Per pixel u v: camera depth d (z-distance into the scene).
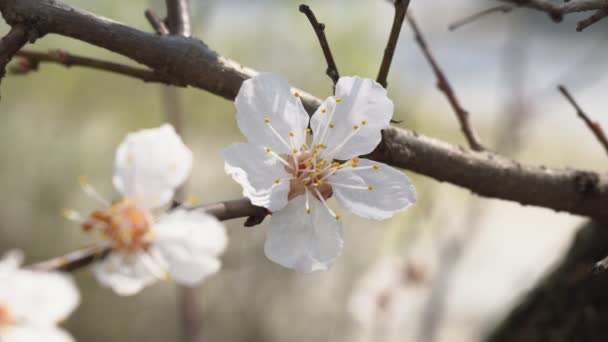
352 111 0.17
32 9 0.17
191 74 0.18
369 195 0.17
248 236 0.50
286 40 0.48
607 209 0.21
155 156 0.15
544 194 0.20
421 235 0.39
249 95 0.17
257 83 0.17
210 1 0.39
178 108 0.28
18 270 0.14
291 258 0.16
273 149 0.17
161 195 0.15
